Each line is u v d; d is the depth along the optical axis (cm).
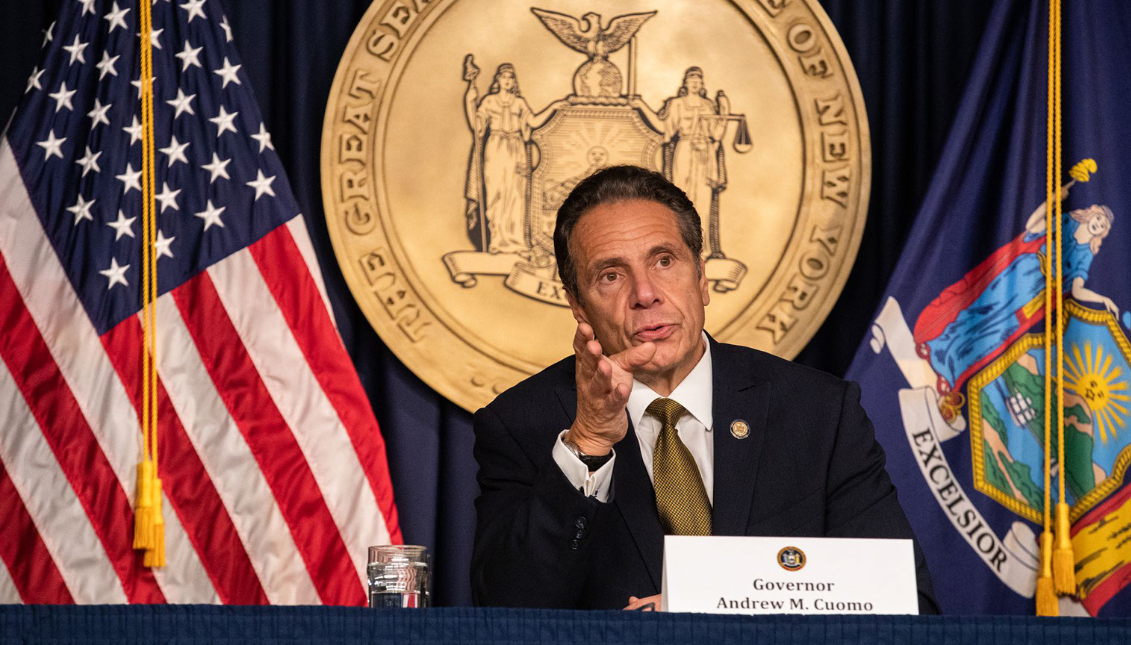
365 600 1207
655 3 1383
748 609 586
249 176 1273
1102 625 536
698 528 816
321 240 1352
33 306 1214
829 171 1362
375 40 1345
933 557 1225
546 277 1347
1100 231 1259
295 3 1368
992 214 1283
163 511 1198
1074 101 1280
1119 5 1305
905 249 1273
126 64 1278
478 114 1357
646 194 860
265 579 1198
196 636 542
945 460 1239
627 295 836
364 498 1223
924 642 535
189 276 1245
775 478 840
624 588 806
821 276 1350
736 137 1371
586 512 713
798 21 1380
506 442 898
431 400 1343
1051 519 1227
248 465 1214
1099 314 1245
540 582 715
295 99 1356
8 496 1182
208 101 1285
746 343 1339
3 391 1197
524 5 1373
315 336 1247
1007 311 1260
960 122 1297
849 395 886
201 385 1224
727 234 1360
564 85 1370
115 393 1205
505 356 1331
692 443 855
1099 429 1225
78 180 1247
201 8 1305
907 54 1416
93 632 540
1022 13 1316
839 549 601
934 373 1252
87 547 1180
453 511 1325
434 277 1338
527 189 1356
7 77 1362
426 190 1345
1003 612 1220
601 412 702
